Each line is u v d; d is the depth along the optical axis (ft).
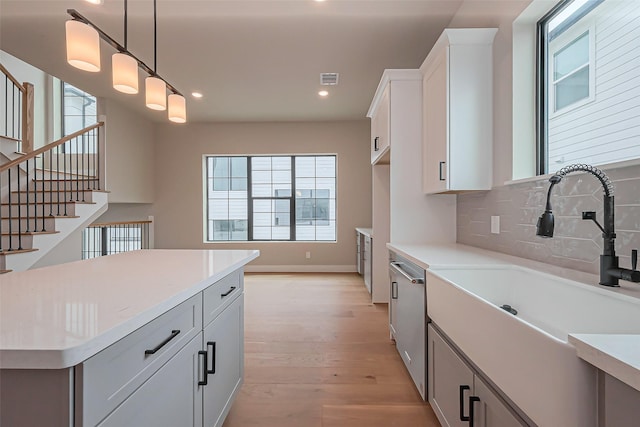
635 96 4.43
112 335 2.45
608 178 4.33
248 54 11.27
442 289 5.09
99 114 15.49
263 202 20.42
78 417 2.24
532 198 6.06
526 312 5.12
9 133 16.01
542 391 2.63
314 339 9.65
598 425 2.27
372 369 7.84
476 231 8.20
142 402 2.98
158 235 19.72
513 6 6.54
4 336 2.29
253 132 19.63
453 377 4.76
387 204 13.51
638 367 1.85
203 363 4.33
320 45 10.66
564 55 5.91
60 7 8.76
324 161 20.29
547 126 6.36
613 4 4.79
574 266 5.03
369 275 14.58
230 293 5.54
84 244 20.01
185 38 10.23
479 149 7.41
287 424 5.86
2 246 11.01
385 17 9.20
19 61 16.47
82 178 14.73
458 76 7.38
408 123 9.37
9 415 2.23
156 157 19.69
